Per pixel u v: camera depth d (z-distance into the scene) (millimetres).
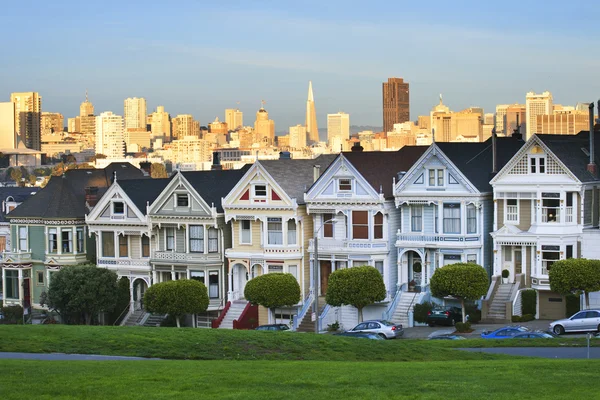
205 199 108812
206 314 109438
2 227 126188
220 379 53031
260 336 70688
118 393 49844
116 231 114062
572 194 94062
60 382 52250
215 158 130125
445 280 92188
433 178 99312
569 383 51438
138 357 65625
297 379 53062
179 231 110812
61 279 109188
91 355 65938
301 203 105500
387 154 107875
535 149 94688
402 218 101375
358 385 51594
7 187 139875
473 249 97875
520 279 95438
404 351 68000
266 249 105688
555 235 93500
